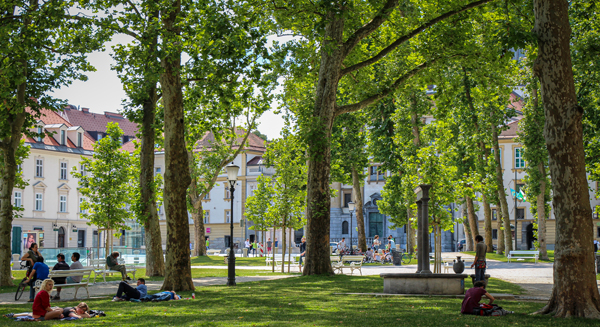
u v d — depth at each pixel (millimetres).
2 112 24000
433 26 26234
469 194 28562
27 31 23000
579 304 12430
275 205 32188
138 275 30719
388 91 26750
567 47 13156
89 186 35812
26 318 12906
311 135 23906
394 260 40188
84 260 37500
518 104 72812
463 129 44781
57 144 70875
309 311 13906
